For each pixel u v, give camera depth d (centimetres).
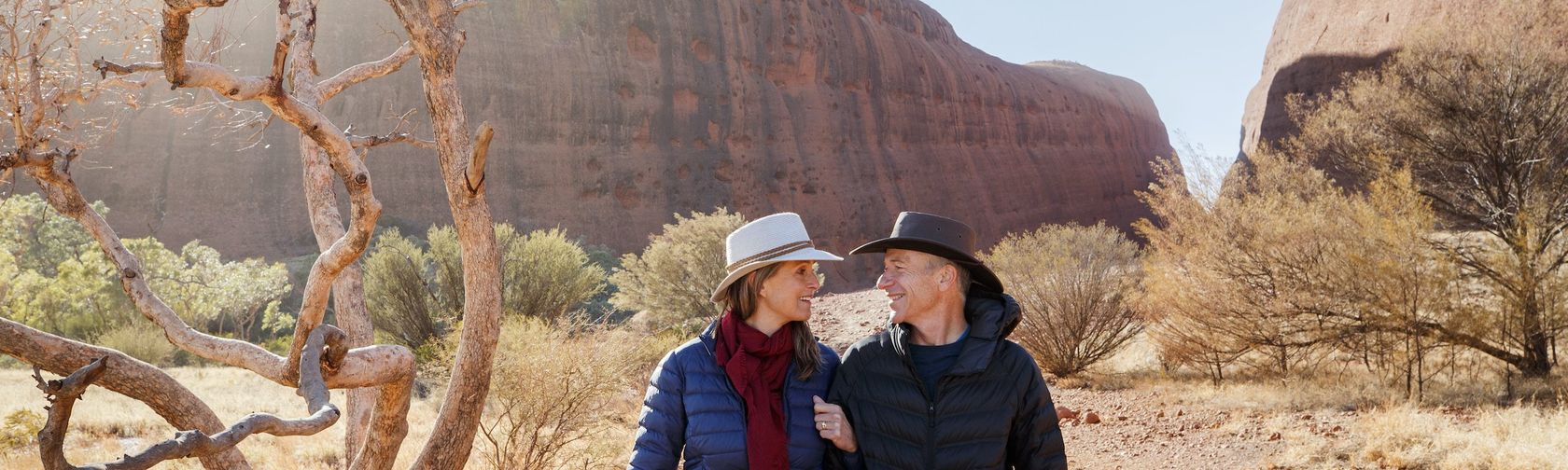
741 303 233
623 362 871
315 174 454
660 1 5788
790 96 6294
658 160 5531
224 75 255
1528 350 1090
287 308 3678
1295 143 1557
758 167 5919
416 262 2003
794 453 230
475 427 302
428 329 1973
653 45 5684
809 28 6481
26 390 1441
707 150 5753
